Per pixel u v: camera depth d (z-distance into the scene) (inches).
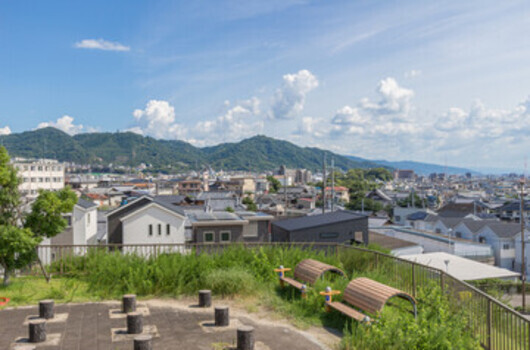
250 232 1203.2
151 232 1148.5
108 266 379.6
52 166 4087.1
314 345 248.4
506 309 223.3
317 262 367.6
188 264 385.7
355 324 276.1
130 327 263.7
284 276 405.7
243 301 340.8
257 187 6063.0
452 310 284.7
